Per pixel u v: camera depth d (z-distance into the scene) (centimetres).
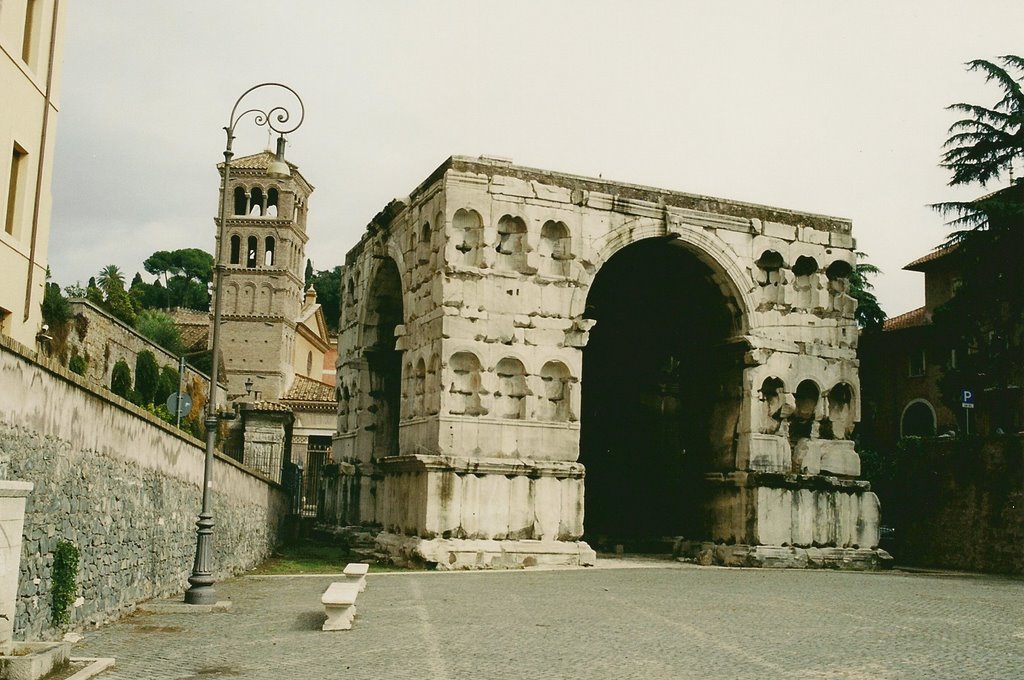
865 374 6178
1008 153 4306
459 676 1312
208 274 14075
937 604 2266
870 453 4328
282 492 4219
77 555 1500
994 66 4294
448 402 3234
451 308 3272
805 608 2147
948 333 4384
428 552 3078
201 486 2461
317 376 8975
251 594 2312
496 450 3269
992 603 2306
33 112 2595
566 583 2655
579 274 3456
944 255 5072
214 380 2123
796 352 3759
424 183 3538
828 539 3650
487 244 3338
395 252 3897
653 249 3844
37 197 2645
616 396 4528
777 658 1479
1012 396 4553
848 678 1330
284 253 7644
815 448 3756
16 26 2436
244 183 7738
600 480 4469
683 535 3997
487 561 3136
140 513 1927
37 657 1170
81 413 1570
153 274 14050
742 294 3709
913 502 3947
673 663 1424
